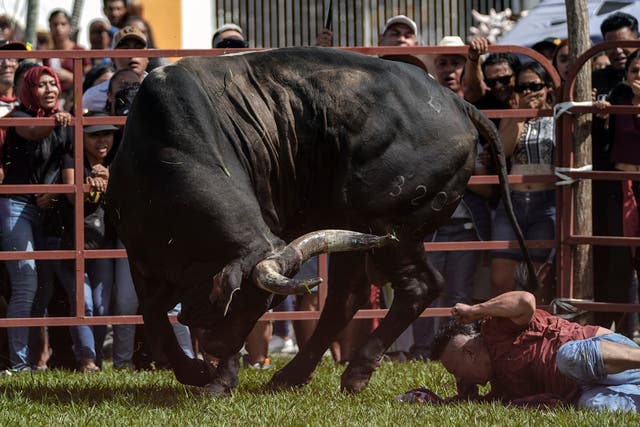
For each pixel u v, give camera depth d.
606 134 18.41
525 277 18.42
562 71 19.58
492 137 14.32
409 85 13.41
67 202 17.73
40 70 17.52
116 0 25.69
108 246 17.70
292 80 13.11
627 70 18.14
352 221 13.25
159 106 12.27
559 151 17.97
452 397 12.86
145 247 12.59
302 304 18.56
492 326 12.29
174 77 12.45
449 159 13.40
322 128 13.05
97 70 20.36
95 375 15.58
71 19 27.75
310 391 13.70
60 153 17.61
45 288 17.89
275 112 12.98
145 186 12.26
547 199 18.27
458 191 13.67
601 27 20.02
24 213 17.47
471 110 14.11
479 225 18.61
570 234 17.80
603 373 11.56
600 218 18.48
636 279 18.94
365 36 32.78
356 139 13.07
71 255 17.22
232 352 12.45
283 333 21.50
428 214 13.49
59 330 18.06
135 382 14.80
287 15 32.19
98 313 17.72
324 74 13.19
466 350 12.37
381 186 13.14
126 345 17.66
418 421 11.00
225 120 12.60
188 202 12.01
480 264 19.00
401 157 13.16
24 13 29.64
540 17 24.23
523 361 12.13
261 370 16.53
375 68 13.38
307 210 13.58
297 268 11.81
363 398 13.10
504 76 18.22
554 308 17.86
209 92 12.63
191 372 13.38
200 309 12.23
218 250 12.06
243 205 12.18
